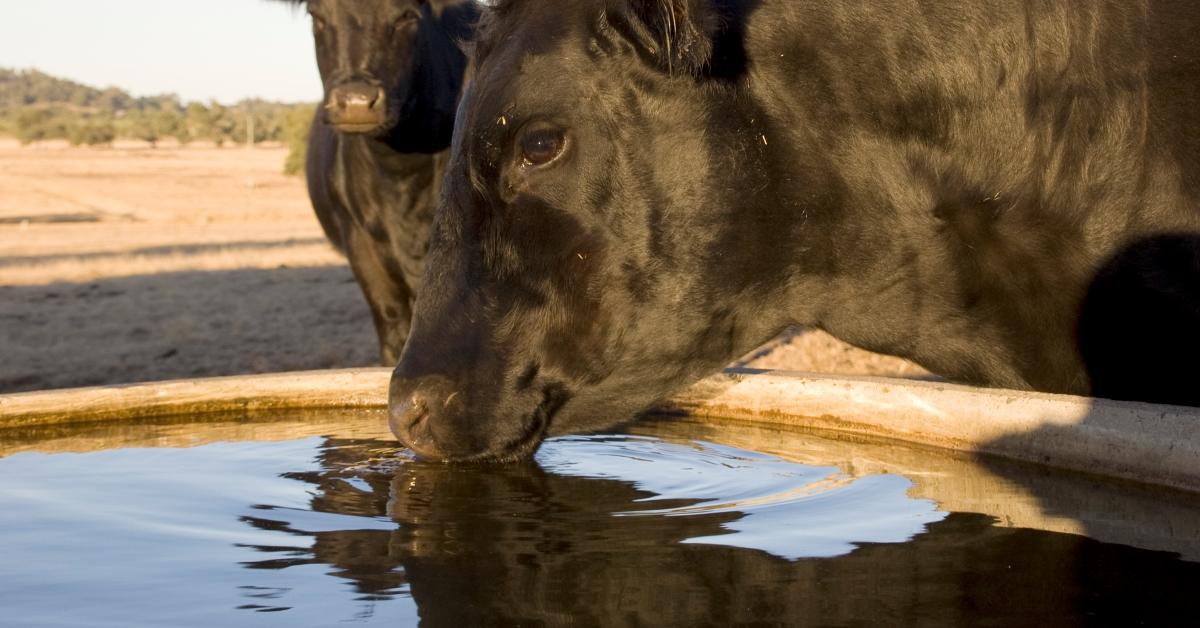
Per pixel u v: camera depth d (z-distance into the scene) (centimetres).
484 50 310
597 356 311
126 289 1484
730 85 297
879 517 320
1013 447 385
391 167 770
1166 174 299
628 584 259
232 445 453
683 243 303
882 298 314
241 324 1155
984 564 270
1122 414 339
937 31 295
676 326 309
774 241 306
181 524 326
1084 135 300
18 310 1295
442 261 315
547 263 306
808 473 386
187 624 238
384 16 757
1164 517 313
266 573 276
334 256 1947
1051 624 227
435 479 380
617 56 296
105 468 410
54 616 246
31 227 3266
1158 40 301
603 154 299
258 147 14750
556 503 344
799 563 274
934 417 421
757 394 486
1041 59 298
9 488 377
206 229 3106
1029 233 304
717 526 313
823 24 296
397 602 249
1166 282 301
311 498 356
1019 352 320
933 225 304
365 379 536
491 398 311
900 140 298
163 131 14962
